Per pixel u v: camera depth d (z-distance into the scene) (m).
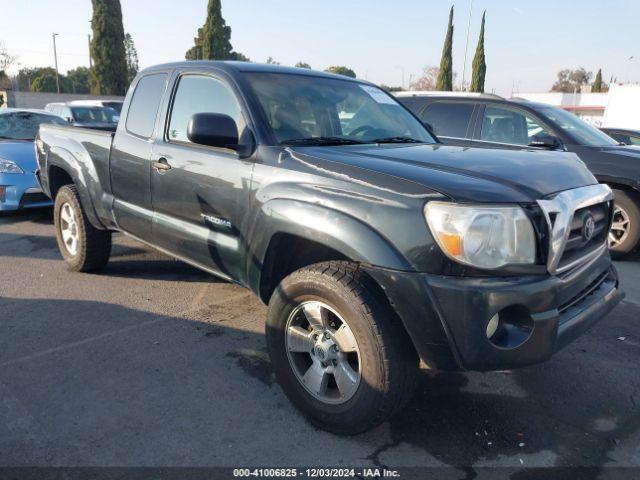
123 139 4.31
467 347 2.38
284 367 2.97
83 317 4.27
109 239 5.19
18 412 2.95
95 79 41.50
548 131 6.67
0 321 4.16
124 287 4.98
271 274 3.15
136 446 2.69
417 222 2.43
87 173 4.72
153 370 3.45
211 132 3.05
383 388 2.56
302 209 2.77
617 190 6.29
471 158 2.98
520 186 2.57
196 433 2.81
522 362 2.45
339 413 2.74
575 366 3.65
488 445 2.77
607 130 11.02
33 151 7.49
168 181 3.77
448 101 7.46
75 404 3.04
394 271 2.45
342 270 2.67
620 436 2.88
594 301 2.91
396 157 2.94
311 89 3.79
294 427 2.88
